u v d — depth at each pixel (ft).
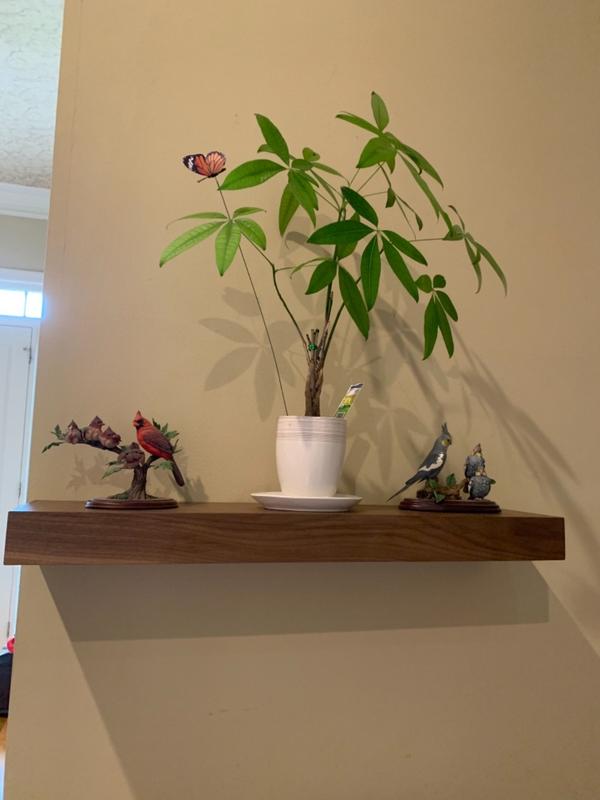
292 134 3.13
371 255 2.33
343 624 2.86
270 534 2.21
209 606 2.72
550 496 3.24
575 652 3.15
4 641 7.49
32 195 7.81
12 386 7.87
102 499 2.29
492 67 3.51
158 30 3.03
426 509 2.55
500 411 3.23
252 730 2.71
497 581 3.08
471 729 2.96
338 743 2.79
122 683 2.60
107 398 2.75
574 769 3.06
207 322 2.90
